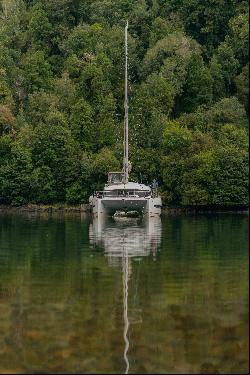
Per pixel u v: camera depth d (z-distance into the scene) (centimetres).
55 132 11481
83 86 12738
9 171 11325
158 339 2694
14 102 13162
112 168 11044
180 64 13088
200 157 10400
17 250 5238
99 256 4828
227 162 10219
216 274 3928
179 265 4303
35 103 12675
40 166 11469
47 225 7819
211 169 10275
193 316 2975
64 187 11406
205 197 10275
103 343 2675
